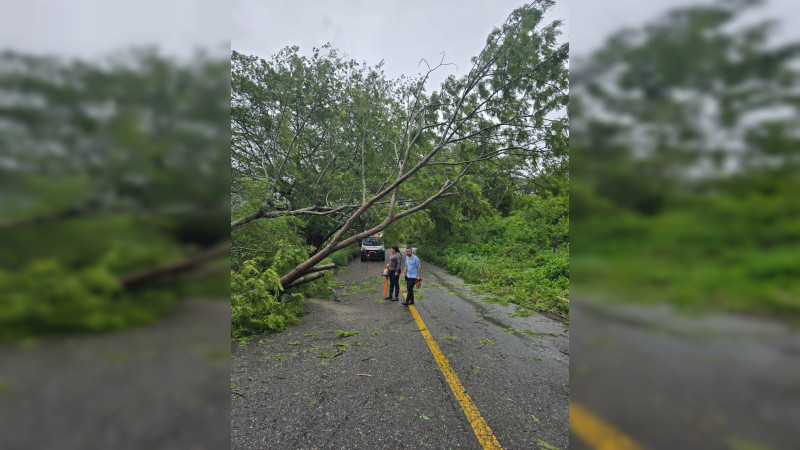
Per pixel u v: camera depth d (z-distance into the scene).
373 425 2.59
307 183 10.02
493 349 4.18
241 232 6.18
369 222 10.34
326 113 9.38
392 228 9.65
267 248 6.61
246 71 8.16
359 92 9.29
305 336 4.64
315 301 6.88
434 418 2.68
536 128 6.14
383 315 5.84
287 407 2.83
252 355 3.95
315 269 6.88
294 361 3.77
